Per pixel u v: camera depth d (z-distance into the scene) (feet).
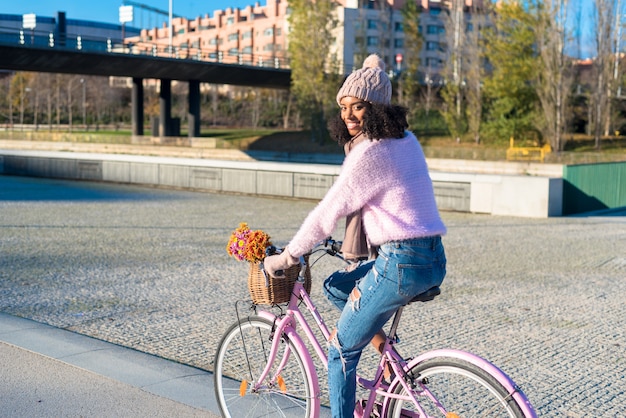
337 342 9.80
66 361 16.37
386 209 9.09
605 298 26.00
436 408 9.75
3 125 311.27
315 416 10.68
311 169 69.67
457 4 192.85
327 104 196.34
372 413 10.25
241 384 11.62
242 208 60.80
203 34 430.20
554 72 164.14
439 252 9.33
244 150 181.57
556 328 21.47
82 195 70.64
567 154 143.33
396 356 9.91
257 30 390.83
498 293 26.71
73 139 198.59
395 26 332.80
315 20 194.80
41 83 318.45
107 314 22.41
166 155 185.98
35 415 13.07
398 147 9.14
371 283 9.34
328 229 9.31
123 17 349.00
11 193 71.87
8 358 16.67
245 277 29.25
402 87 215.72
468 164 141.18
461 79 189.78
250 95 320.09
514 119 174.91
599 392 15.61
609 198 66.44
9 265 31.30
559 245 40.42
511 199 58.34
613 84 184.03
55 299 24.53
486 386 8.83
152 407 13.56
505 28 172.35
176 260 33.45
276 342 10.98
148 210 57.62
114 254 34.99
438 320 22.30
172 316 22.29
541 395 15.39
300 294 10.82
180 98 336.29
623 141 182.70
